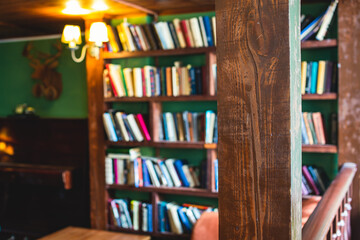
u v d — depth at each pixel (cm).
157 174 397
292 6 112
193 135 380
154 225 397
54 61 512
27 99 536
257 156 117
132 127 397
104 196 421
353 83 325
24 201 521
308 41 336
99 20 409
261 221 117
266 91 114
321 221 156
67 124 489
